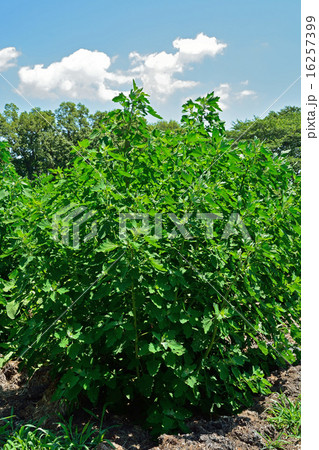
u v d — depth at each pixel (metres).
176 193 3.37
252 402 3.31
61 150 43.28
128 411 3.32
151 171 3.36
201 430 2.97
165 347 2.83
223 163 3.34
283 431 2.98
